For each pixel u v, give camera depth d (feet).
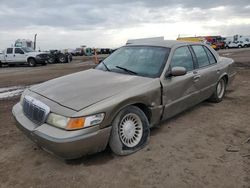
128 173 10.61
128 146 12.05
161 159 11.64
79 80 13.28
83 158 11.79
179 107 15.02
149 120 13.24
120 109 11.34
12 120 17.65
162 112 13.65
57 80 13.93
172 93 14.02
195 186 9.73
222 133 14.53
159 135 14.24
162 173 10.57
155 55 14.74
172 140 13.61
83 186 9.86
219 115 17.51
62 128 10.21
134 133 12.35
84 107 10.44
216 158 11.71
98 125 10.51
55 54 87.10
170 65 14.19
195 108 19.02
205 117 17.11
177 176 10.35
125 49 16.53
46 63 80.84
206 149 12.60
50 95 11.73
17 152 12.72
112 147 11.53
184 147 12.81
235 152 12.27
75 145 10.00
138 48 15.90
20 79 41.50
